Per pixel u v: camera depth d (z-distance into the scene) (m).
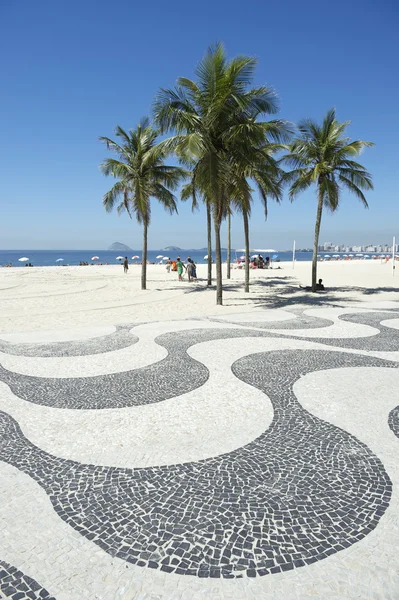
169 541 2.75
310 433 4.43
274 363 7.20
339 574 2.47
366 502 3.17
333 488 3.37
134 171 19.44
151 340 9.11
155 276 31.25
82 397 5.55
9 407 5.20
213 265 46.97
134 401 5.40
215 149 13.52
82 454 3.96
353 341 8.94
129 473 3.61
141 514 3.03
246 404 5.28
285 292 20.20
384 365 7.06
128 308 14.80
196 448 4.09
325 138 18.58
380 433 4.43
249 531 2.84
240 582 2.41
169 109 12.65
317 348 8.28
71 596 2.32
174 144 13.12
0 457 3.90
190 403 5.32
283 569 2.51
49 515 3.03
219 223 14.73
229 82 12.79
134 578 2.44
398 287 22.73
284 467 3.71
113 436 4.36
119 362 7.29
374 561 2.57
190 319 12.13
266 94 13.02
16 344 8.77
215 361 7.34
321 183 19.14
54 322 11.84
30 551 2.66
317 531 2.84
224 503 3.16
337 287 22.97
